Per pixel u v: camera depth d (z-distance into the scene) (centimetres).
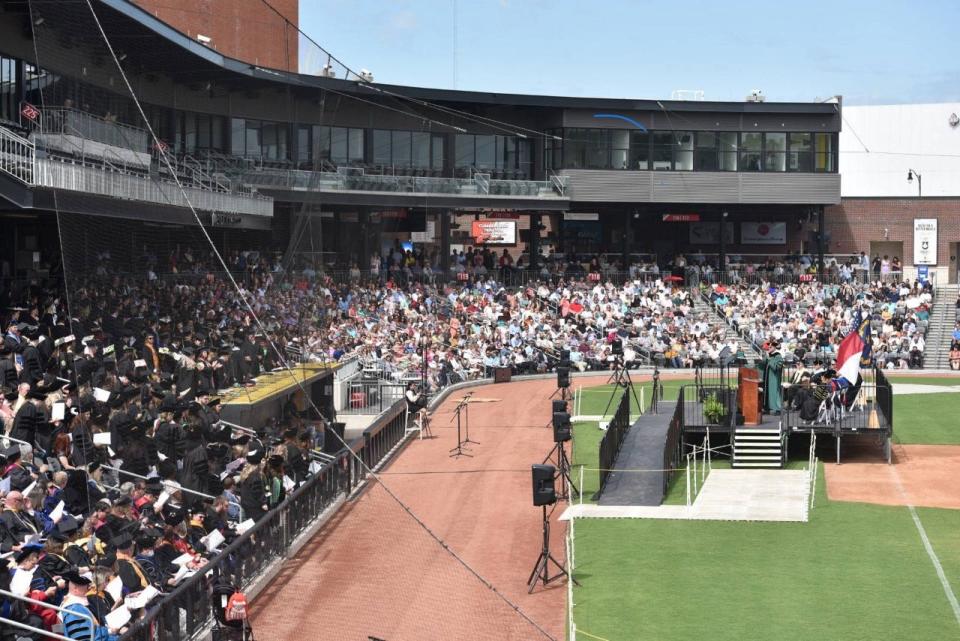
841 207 7700
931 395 5294
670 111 7006
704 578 2422
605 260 7081
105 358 938
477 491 3169
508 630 1820
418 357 4731
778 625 2106
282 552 1586
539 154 6975
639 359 6097
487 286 6278
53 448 1533
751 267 7019
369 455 3097
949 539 2747
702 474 3584
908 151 8219
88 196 920
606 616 2144
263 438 1222
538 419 4491
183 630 1405
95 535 1198
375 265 4762
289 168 1744
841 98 7188
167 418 1005
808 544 2711
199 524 1341
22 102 2328
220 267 1130
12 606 1307
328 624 1486
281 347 1300
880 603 2244
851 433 3750
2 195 2239
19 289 2809
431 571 1781
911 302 6656
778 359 4072
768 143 7156
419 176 6184
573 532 2811
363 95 5244
